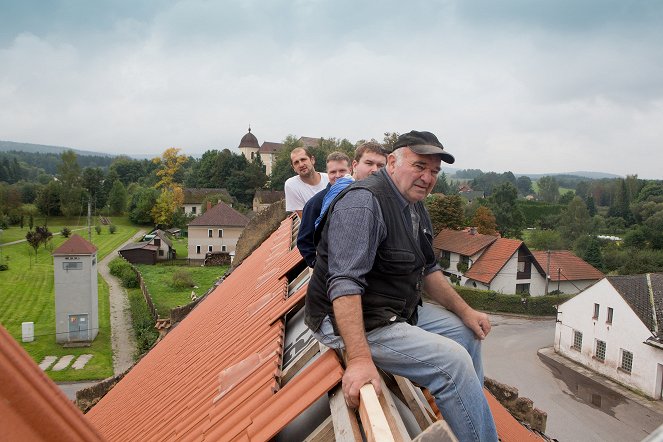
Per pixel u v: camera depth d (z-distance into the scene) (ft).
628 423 77.30
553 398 85.51
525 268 149.89
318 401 9.93
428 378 8.36
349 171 17.61
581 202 244.22
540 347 110.73
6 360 3.58
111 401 28.94
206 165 367.86
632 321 89.61
